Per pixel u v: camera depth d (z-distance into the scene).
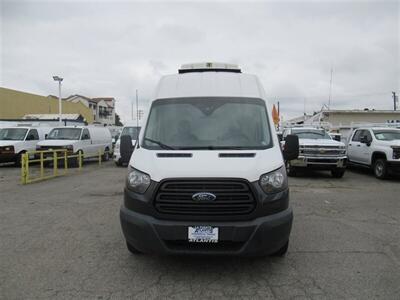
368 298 3.94
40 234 6.27
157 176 4.30
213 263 4.91
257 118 5.38
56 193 10.37
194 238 4.17
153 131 5.29
